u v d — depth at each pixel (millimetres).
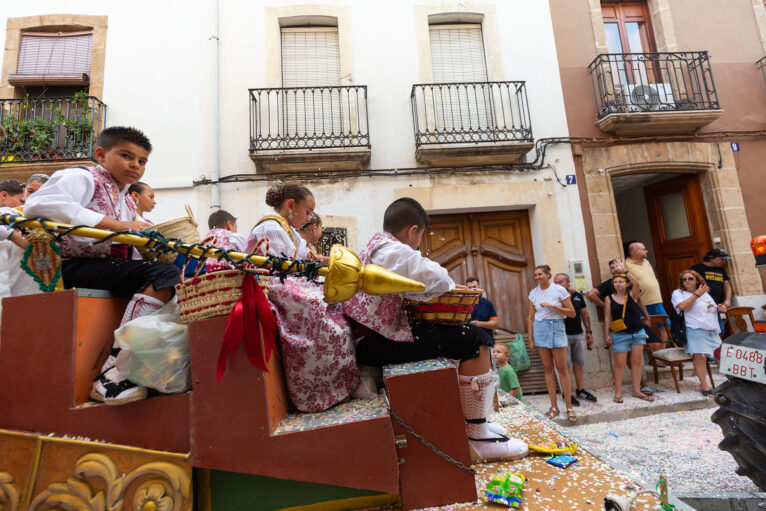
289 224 2588
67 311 1587
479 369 2113
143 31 7469
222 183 7086
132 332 1546
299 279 2016
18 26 7371
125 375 1557
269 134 7078
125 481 1471
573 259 7301
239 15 7625
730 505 2551
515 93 7723
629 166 7691
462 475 1642
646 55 8125
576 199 7504
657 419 5570
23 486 1471
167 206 6984
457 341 2018
